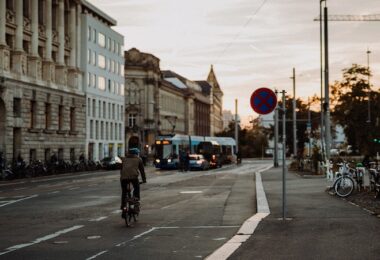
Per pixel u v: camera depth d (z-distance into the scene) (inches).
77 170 2564.0
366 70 3609.7
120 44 3944.4
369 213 711.1
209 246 494.6
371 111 3622.0
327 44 1707.7
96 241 529.7
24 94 2429.9
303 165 2119.8
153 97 4758.9
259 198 935.0
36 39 2608.3
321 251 455.2
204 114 7042.3
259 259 426.0
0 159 2009.1
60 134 2827.3
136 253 462.6
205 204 895.7
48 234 580.7
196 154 2723.9
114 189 1296.8
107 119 3644.2
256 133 6077.8
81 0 3198.8
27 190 1337.4
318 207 788.0
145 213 772.6
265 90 648.4
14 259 440.8
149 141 4697.3
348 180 958.4
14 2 2429.9
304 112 4985.2
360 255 435.5
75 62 3100.4
